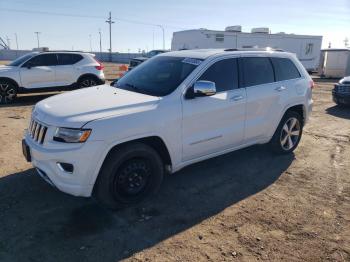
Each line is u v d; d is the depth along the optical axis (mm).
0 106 10031
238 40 21672
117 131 3516
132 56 54594
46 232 3395
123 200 3801
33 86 11008
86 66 12000
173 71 4484
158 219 3699
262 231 3510
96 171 3490
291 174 5016
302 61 24000
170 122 3932
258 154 5820
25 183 4445
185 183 4625
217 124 4465
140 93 4211
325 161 5602
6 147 5918
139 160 3834
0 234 3334
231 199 4199
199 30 20750
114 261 3006
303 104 5715
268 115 5156
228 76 4664
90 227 3506
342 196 4328
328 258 3104
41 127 3666
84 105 3760
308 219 3756
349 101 10148
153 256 3084
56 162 3461
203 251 3166
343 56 22094
